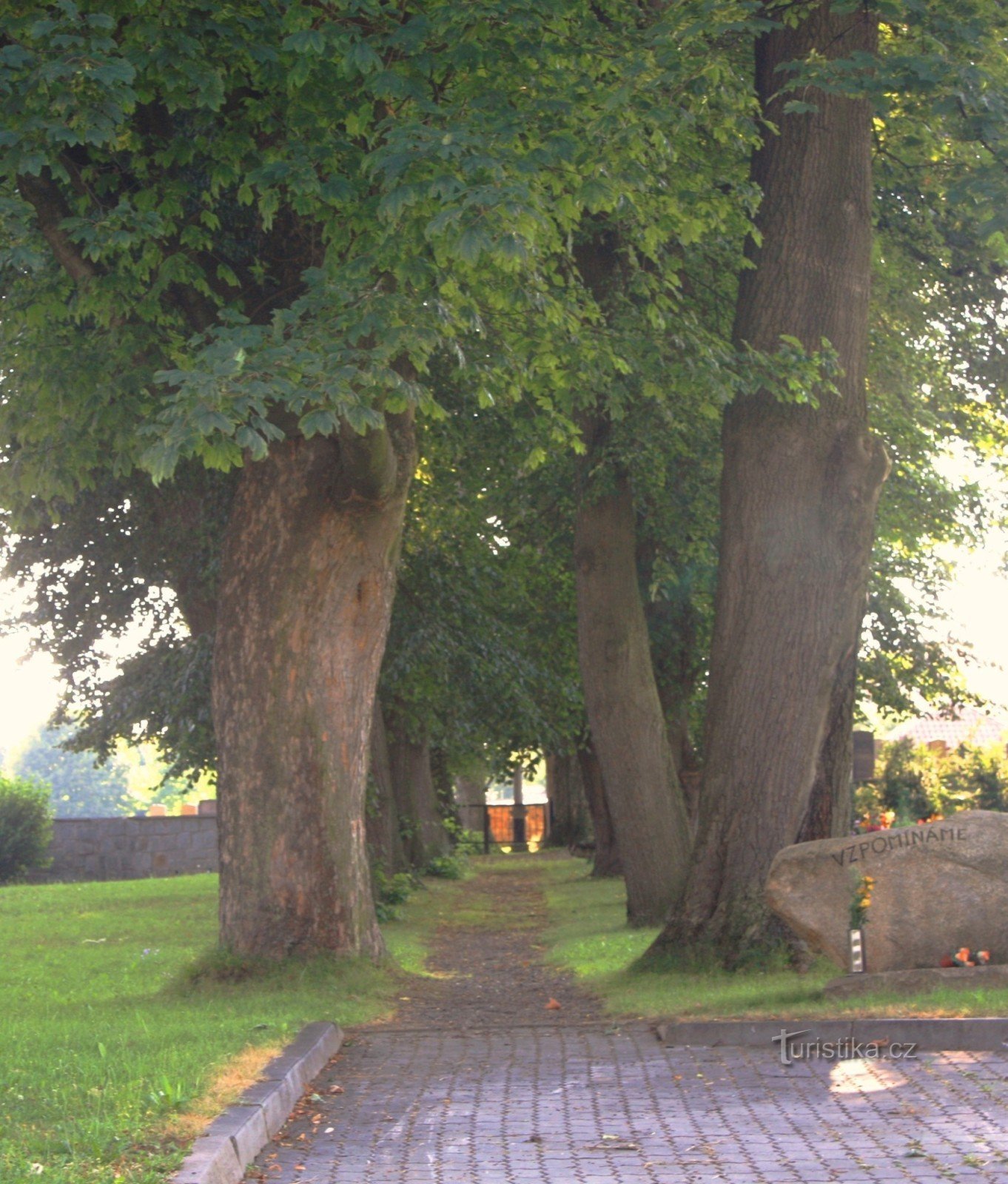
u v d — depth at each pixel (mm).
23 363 12742
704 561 20266
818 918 10070
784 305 13062
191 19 10156
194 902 23922
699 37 12117
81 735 22359
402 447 11961
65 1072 7086
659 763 18391
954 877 9820
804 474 12648
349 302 10078
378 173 10203
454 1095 7367
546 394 14727
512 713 24781
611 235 16391
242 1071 7227
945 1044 8031
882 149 16281
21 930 19688
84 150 11336
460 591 22672
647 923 18203
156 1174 5078
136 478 18953
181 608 20203
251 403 8844
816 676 12414
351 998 10984
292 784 11758
